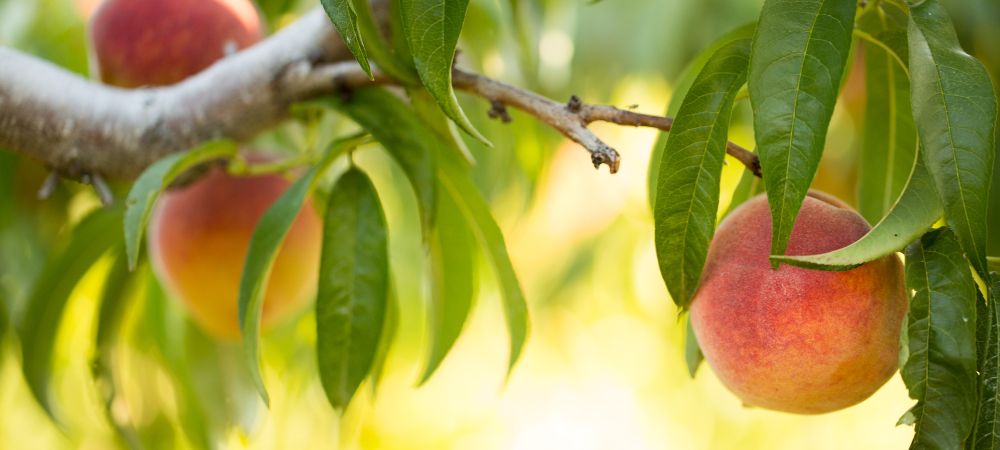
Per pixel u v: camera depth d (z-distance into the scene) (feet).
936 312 2.23
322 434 4.08
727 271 2.42
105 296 3.17
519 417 6.81
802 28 2.23
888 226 2.23
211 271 3.00
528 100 2.44
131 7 2.93
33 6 3.48
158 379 3.39
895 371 2.42
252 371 2.52
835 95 2.21
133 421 3.32
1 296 3.37
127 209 2.54
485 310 6.08
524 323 2.77
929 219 2.23
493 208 3.57
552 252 4.82
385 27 2.65
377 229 2.64
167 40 2.91
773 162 2.21
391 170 3.74
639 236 4.84
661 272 2.38
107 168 2.81
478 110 3.38
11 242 3.42
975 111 2.21
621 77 3.98
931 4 2.26
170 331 3.31
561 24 3.63
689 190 2.35
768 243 2.41
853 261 2.20
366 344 2.61
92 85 2.81
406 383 5.32
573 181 4.66
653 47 3.83
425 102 2.67
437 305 2.89
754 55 2.23
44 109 2.74
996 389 2.25
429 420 6.37
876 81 2.66
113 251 3.15
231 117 2.80
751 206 2.48
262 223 2.58
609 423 7.03
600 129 4.60
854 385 2.39
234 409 3.33
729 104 2.34
